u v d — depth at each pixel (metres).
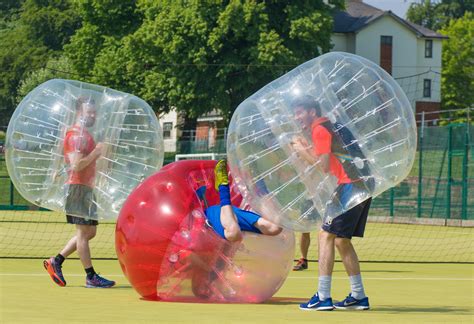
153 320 8.30
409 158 9.30
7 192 38.12
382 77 9.30
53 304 9.71
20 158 11.89
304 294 11.48
